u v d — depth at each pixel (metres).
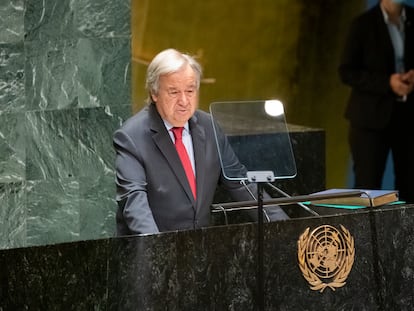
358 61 20.03
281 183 15.18
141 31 18.34
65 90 16.11
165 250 9.79
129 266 9.65
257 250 10.20
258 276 10.14
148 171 10.74
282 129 10.48
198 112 11.21
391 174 20.27
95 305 9.51
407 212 10.92
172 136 10.95
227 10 19.19
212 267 10.02
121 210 10.75
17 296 9.14
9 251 9.09
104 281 9.54
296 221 10.38
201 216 10.89
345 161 20.42
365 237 10.75
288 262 10.38
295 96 20.17
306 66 20.09
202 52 19.12
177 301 9.89
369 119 20.05
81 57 16.17
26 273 9.17
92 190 16.42
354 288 10.73
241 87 19.64
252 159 10.41
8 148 15.78
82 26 16.12
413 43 19.83
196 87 10.82
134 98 18.30
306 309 10.51
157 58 10.76
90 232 16.45
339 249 10.60
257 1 19.47
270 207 11.03
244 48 19.53
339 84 20.28
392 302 10.95
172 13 18.59
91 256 9.45
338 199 11.26
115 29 16.36
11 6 15.61
